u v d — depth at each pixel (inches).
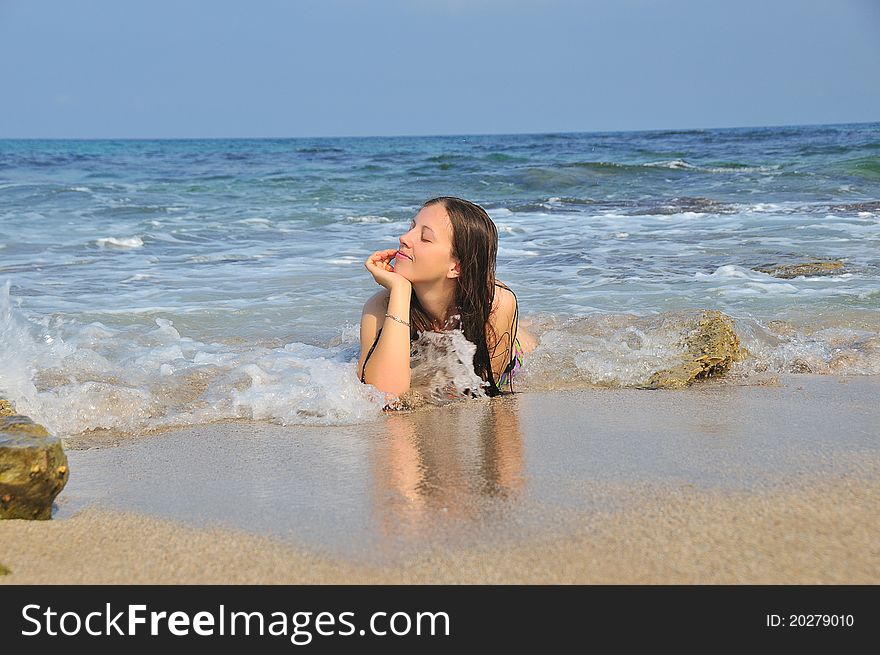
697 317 156.5
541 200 567.2
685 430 111.0
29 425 92.6
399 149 1565.0
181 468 102.1
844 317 187.9
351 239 383.2
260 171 923.4
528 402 130.6
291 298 231.6
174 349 166.7
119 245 365.4
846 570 69.9
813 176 642.8
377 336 133.6
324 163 1064.8
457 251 126.8
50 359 147.0
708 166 774.5
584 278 253.8
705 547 74.3
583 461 98.3
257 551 77.1
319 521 83.1
